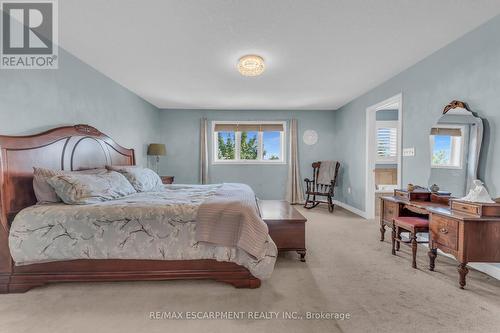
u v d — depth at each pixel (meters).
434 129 2.69
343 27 2.18
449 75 2.49
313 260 2.43
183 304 1.69
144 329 1.44
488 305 1.66
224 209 1.89
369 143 4.19
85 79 2.96
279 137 5.77
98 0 1.80
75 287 1.92
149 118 4.99
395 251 2.62
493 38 2.06
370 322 1.49
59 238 1.81
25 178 2.05
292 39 2.39
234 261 1.86
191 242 1.87
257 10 1.94
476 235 1.83
